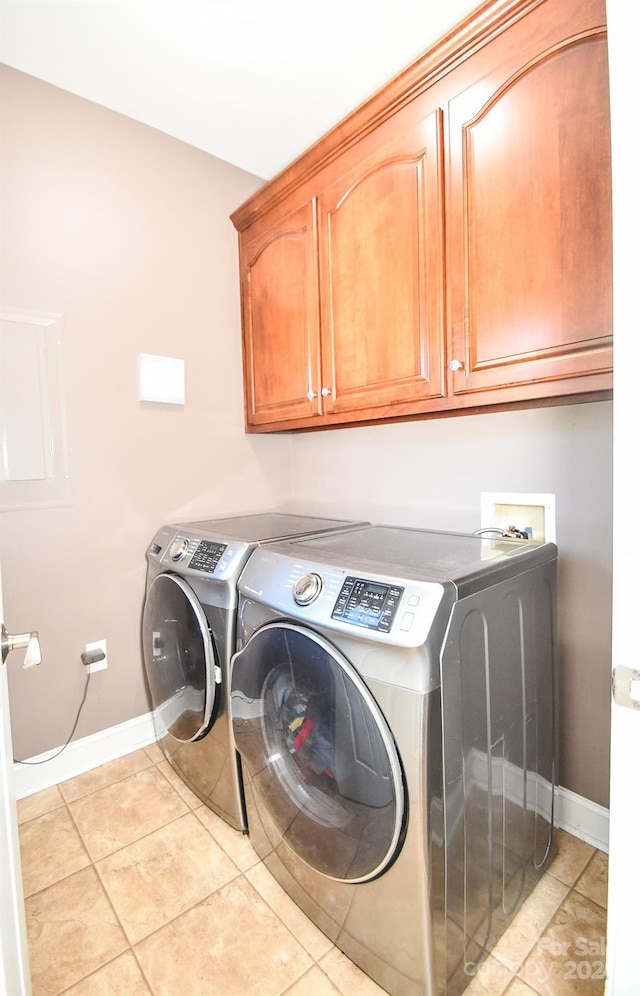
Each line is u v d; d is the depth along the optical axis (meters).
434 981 0.91
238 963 1.07
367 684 0.91
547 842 1.30
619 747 0.73
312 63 1.51
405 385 1.42
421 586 0.89
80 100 1.66
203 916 1.18
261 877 1.29
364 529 1.70
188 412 2.02
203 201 2.02
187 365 2.01
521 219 1.13
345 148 1.55
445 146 1.26
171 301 1.94
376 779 0.90
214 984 1.03
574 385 1.08
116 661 1.84
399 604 0.89
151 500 1.92
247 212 2.01
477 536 1.50
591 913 1.17
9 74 1.52
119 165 1.77
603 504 1.34
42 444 1.64
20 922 0.79
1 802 0.72
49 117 1.60
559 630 1.43
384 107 1.39
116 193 1.77
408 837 0.87
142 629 1.86
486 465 1.59
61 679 1.71
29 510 1.63
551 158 1.07
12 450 1.59
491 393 1.23
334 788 1.01
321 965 1.06
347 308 1.60
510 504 1.53
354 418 1.62
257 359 2.08
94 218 1.72
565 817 1.45
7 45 1.43
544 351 1.11
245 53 1.47
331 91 1.64
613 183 0.69
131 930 1.15
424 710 0.83
